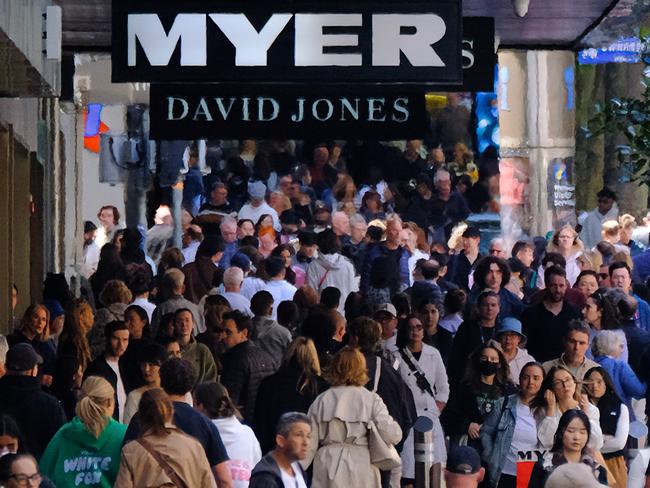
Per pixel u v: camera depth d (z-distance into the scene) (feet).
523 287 160.25
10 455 71.56
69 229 191.72
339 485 95.14
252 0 143.02
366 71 142.61
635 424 104.99
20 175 153.48
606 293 130.11
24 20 114.62
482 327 127.13
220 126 158.40
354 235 174.91
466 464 80.23
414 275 145.89
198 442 80.94
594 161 238.27
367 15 142.51
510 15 157.89
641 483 102.83
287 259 155.22
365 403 95.76
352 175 204.95
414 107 159.63
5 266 138.62
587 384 107.76
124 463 79.97
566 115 225.56
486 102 207.92
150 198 203.00
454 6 142.00
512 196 224.94
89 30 162.81
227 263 168.55
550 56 224.33
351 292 137.08
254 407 103.60
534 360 123.03
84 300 117.50
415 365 113.39
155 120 158.20
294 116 158.81
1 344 104.22
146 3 142.72
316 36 142.72
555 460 93.81
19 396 91.50
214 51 143.13
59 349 116.98
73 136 192.13
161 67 143.13
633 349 127.24
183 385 84.84
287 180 203.51
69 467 83.51
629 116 147.43
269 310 119.03
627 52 203.31
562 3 152.05
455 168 206.90
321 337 108.37
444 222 203.92
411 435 109.19
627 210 238.48
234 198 202.39
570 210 224.94
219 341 119.75
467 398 111.34
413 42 142.31
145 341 104.78
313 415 95.91
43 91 131.03
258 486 83.76
